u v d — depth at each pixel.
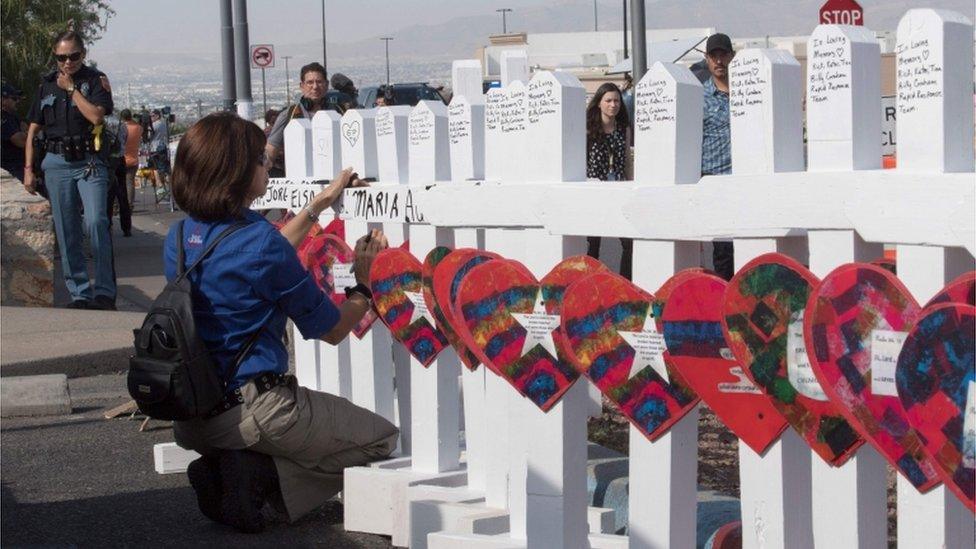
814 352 2.96
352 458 5.19
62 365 9.10
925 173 2.82
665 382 3.54
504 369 4.09
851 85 3.02
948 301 2.68
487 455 4.63
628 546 3.90
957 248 2.77
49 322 10.53
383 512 4.99
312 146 5.91
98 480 6.04
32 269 12.31
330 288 5.52
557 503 4.01
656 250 3.55
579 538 4.04
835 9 12.72
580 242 4.01
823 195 3.00
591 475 4.89
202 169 4.77
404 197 4.94
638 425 3.63
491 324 4.11
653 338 3.54
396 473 5.03
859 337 2.88
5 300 12.24
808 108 3.12
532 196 4.07
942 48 2.79
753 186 3.18
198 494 5.12
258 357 4.82
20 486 5.95
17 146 15.82
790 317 3.08
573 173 4.08
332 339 4.95
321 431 5.00
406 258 4.92
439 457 5.07
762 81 3.19
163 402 4.65
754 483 3.31
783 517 3.25
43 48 28.83
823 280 2.93
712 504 4.48
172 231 4.91
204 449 5.02
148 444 6.81
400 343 5.36
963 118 2.85
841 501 3.08
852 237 2.98
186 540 4.99
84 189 11.84
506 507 4.60
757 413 3.26
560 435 4.00
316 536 5.04
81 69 11.72
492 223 4.27
